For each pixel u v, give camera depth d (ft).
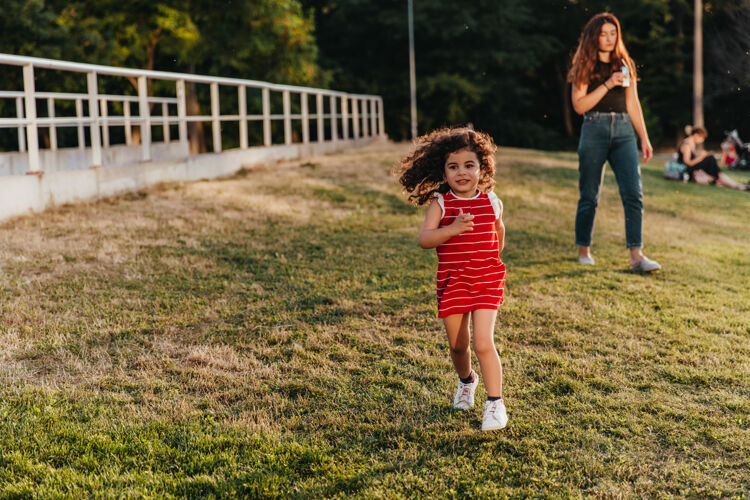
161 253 21.76
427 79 111.86
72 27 58.80
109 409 11.30
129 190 31.73
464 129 11.57
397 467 9.79
